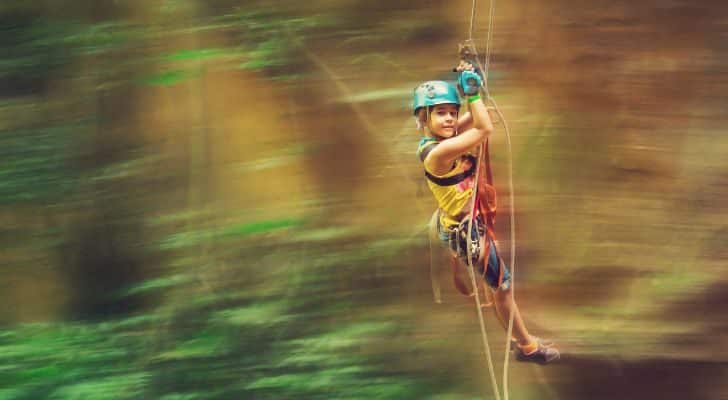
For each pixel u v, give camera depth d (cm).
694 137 1147
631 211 1139
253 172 1237
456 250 742
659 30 1177
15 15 1296
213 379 1102
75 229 1272
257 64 1246
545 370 1105
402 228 1184
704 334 1087
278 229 1205
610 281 1126
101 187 1266
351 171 1222
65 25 1290
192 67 1243
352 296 1165
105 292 1265
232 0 1275
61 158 1273
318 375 1094
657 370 1093
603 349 1098
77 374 1122
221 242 1219
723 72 1156
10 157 1272
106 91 1272
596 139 1164
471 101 695
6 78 1280
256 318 1152
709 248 1113
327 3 1265
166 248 1228
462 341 1120
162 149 1269
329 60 1250
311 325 1153
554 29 1198
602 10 1194
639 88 1169
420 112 733
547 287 1133
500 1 1216
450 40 1232
